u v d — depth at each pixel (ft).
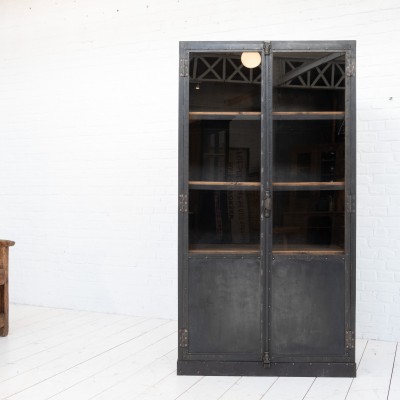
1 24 17.35
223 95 10.65
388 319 13.26
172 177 15.21
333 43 10.50
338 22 13.64
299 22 13.99
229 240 10.67
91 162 16.16
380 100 13.26
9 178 17.34
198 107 10.66
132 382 10.23
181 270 10.67
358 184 13.47
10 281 17.43
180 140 10.68
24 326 14.46
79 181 16.34
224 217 10.68
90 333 13.75
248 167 10.63
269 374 10.59
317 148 10.57
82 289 16.35
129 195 15.70
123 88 15.74
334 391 9.79
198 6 14.92
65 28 16.44
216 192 10.69
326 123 10.55
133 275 15.69
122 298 15.84
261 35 14.33
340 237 10.57
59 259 16.66
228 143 10.66
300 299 10.55
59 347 12.51
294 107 10.57
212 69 10.66
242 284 10.61
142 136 15.53
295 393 9.70
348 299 10.52
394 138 13.16
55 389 9.86
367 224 13.42
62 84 16.52
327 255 10.53
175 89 15.15
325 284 10.54
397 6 13.11
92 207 16.17
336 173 10.56
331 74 10.52
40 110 16.84
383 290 13.30
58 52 16.55
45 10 16.71
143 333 13.76
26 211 17.10
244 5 14.48
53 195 16.70
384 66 13.23
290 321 10.58
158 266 15.40
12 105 17.24
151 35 15.39
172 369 11.00
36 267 16.99
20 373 10.73
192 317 10.65
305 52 10.55
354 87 10.44
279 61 10.57
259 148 10.60
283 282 10.58
